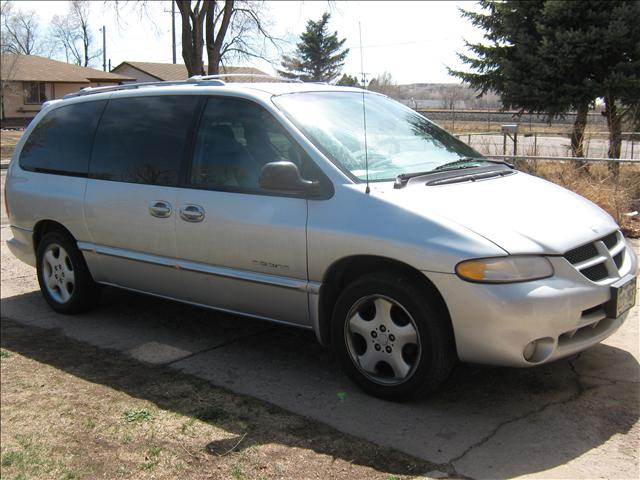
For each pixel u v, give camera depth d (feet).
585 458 10.11
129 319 18.20
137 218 15.79
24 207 18.99
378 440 10.93
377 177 12.94
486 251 10.87
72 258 18.10
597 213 13.10
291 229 12.92
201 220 14.40
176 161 15.26
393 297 11.80
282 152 13.53
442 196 12.16
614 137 38.17
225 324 17.42
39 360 15.37
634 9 41.75
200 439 11.25
